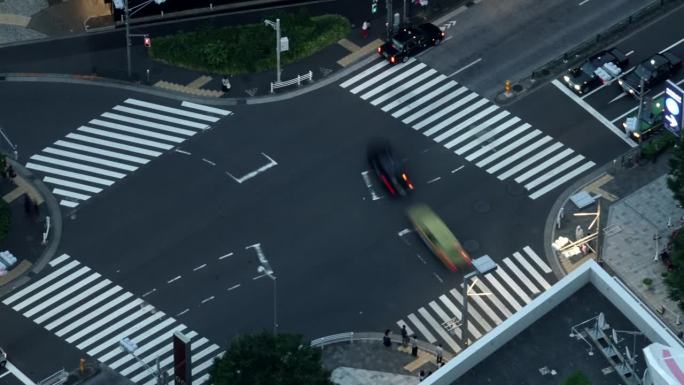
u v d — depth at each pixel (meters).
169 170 164.12
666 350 116.69
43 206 161.00
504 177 163.25
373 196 161.50
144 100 170.50
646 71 170.25
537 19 178.00
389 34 175.50
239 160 164.88
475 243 157.62
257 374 131.12
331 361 148.12
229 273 155.38
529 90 171.25
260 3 179.50
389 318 151.88
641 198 161.12
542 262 156.25
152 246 157.75
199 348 149.75
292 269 155.75
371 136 166.88
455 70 173.38
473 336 150.12
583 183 162.75
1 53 174.38
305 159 164.88
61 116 169.00
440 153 165.38
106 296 154.00
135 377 148.00
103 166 164.50
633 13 178.12
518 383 122.88
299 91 171.12
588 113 169.12
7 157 165.12
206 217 160.00
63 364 149.12
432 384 121.81
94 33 176.25
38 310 153.12
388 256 156.62
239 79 171.88
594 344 124.81
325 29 176.00
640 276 154.62
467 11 178.88
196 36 174.38
